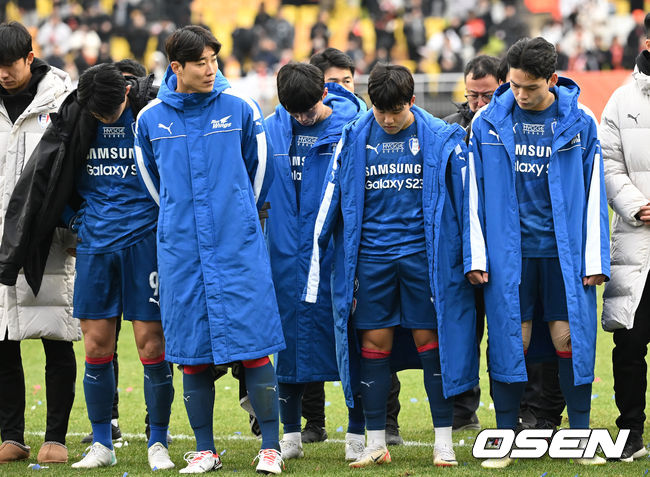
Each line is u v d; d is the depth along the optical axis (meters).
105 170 13.80
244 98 13.37
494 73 15.99
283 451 14.52
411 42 53.78
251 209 13.12
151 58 52.69
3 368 14.70
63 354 14.72
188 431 17.55
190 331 12.90
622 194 13.91
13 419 14.74
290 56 54.03
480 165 13.44
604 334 25.89
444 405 13.51
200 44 12.80
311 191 14.62
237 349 12.81
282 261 14.64
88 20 55.62
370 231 13.55
